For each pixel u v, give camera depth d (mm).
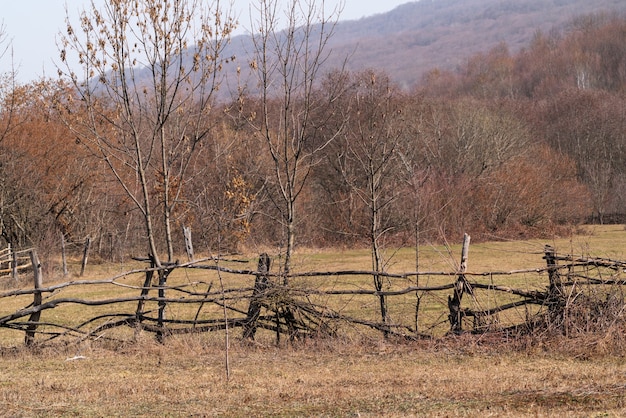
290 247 21031
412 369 15453
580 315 17547
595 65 158125
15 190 50031
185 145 26000
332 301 20250
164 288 18781
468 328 18750
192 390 13758
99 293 33344
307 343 18062
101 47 22719
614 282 17953
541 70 163625
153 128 25547
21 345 18453
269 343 18406
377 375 14867
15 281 39094
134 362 16609
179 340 18250
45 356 17516
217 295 20734
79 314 26406
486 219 63156
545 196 65875
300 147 21969
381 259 22469
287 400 12938
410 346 17766
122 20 22703
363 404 12492
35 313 18406
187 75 23062
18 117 50281
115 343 18453
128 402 12945
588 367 14906
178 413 12195
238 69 23156
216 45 23188
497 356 16531
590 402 11883
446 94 152250
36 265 18375
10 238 50375
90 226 52500
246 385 14125
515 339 17516
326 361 16516
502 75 168500
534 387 13203
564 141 98750
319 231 55906
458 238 59344
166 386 14094
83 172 51625
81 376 15195
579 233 65688
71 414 12203
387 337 18500
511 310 20828
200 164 38656
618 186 88938
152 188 37312
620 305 17531
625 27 171250
